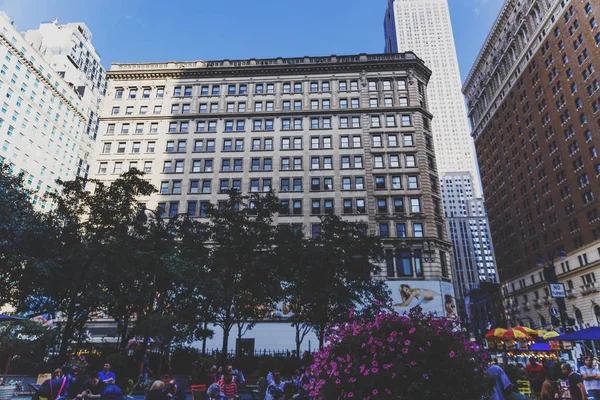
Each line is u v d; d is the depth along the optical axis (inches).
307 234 1867.6
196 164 2082.9
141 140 2150.6
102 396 390.6
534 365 666.2
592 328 593.3
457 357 273.1
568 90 2711.6
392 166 2003.0
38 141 3142.2
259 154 2076.8
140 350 869.8
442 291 1723.7
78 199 1006.4
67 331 897.5
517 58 3398.1
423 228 1862.7
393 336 279.3
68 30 4367.6
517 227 3395.7
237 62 2348.7
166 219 1941.4
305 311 1042.1
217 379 612.7
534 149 3142.2
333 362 285.3
